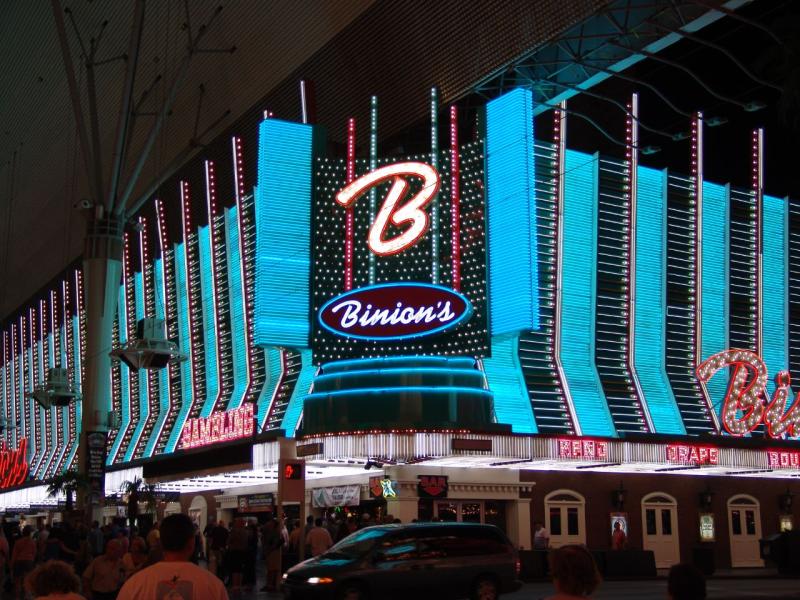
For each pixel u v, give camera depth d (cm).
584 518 3647
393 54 3869
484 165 3638
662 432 3859
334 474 3759
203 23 4284
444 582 1972
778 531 4012
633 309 3994
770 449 3728
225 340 5031
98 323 3894
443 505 3462
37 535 3362
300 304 3684
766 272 4409
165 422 5434
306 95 4228
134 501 3525
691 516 3847
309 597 1897
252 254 4775
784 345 4378
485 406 3516
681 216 4244
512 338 3509
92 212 3997
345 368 3559
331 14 3894
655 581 3050
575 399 3756
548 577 3016
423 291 3503
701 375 3834
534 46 3447
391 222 3659
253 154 4744
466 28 3594
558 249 3884
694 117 3972
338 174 3822
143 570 630
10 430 8494
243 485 4447
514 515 3550
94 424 3794
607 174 4072
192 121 4931
